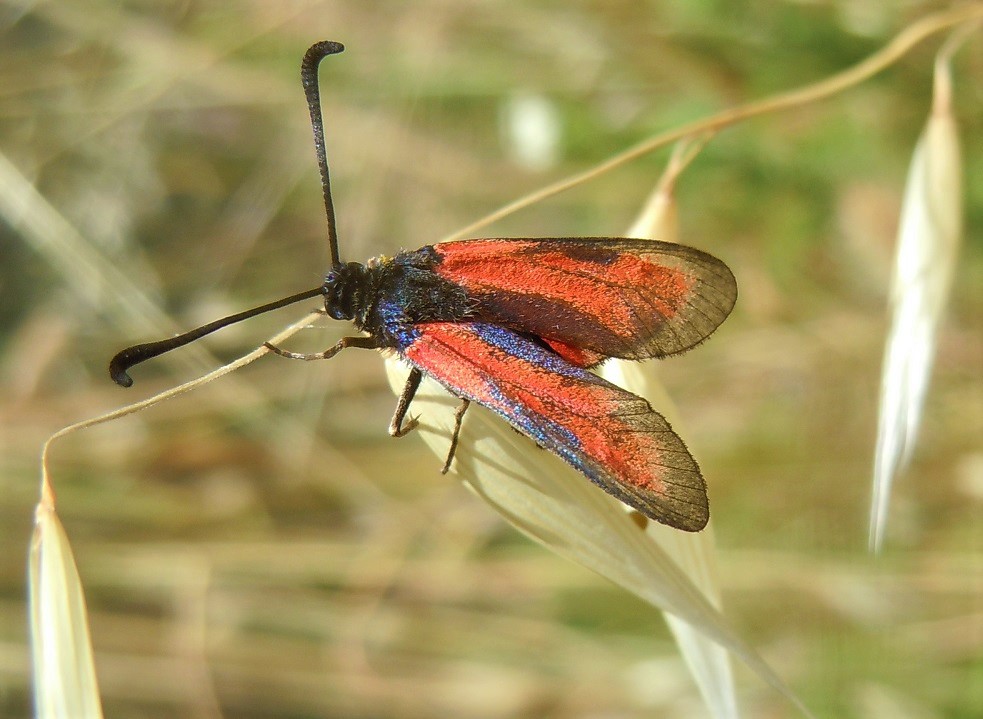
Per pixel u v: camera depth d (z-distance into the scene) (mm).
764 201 184
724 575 165
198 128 193
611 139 190
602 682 164
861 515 168
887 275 177
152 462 169
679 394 177
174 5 190
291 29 191
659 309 136
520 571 167
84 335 175
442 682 164
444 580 167
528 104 192
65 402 171
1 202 172
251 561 166
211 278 185
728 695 137
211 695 163
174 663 163
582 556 134
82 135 186
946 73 147
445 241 140
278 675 164
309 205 192
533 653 165
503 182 193
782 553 166
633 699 163
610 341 136
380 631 165
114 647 163
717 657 137
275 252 189
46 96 185
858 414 173
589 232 192
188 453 169
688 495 131
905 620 163
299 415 173
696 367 178
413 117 193
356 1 191
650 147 144
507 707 163
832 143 180
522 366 135
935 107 146
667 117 186
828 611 164
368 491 170
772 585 164
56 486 167
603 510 134
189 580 165
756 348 177
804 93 146
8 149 183
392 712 164
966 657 161
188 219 191
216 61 187
